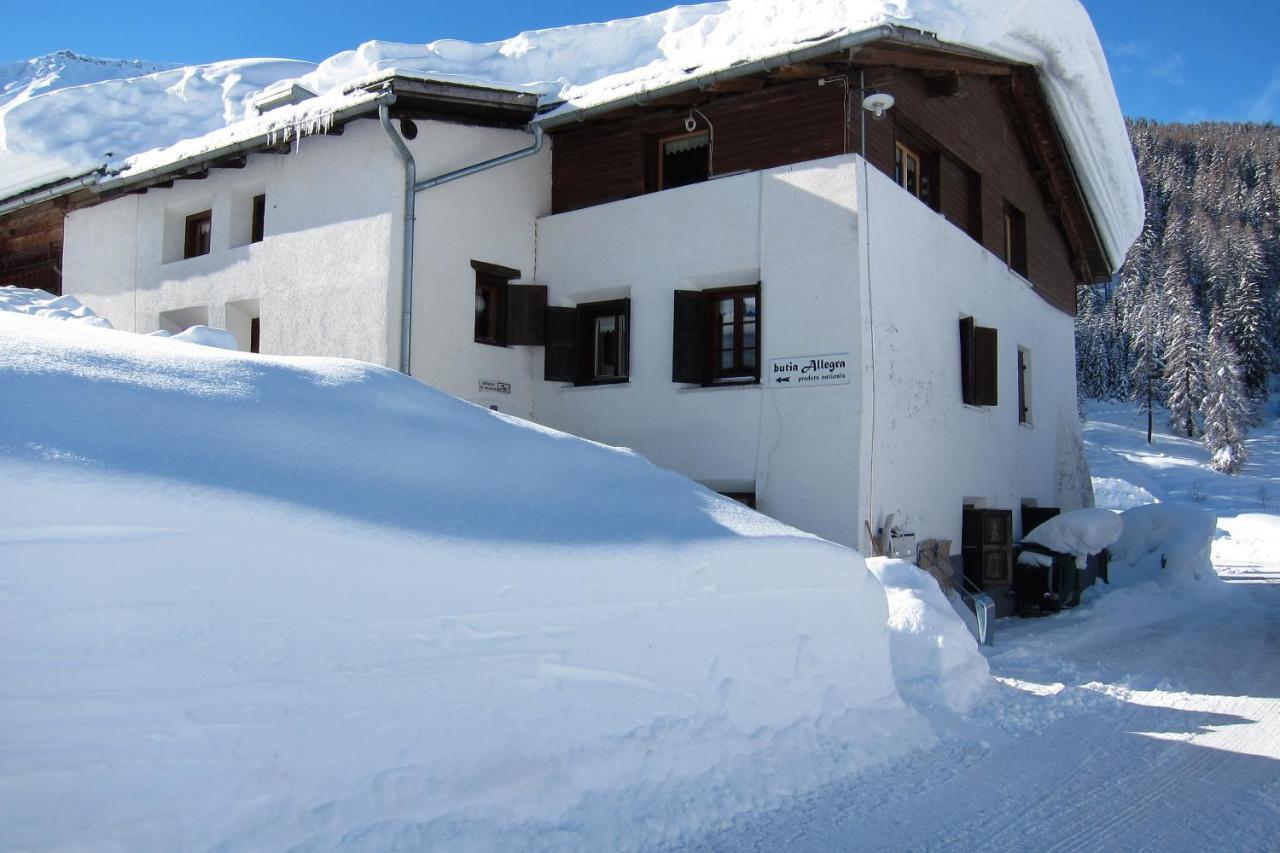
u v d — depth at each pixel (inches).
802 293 398.0
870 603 229.9
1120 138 619.2
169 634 124.0
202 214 532.4
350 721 137.4
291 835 126.6
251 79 719.7
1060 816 182.4
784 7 455.8
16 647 112.9
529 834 146.4
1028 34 485.4
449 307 444.8
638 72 443.5
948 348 468.4
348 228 438.9
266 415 172.9
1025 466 579.5
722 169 435.5
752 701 193.6
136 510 126.7
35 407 138.9
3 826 107.5
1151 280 3932.1
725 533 206.8
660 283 441.4
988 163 543.2
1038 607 515.8
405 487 172.4
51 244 604.1
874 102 390.3
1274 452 2994.6
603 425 453.1
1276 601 604.4
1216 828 178.5
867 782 194.5
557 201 493.4
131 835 114.9
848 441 380.5
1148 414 3294.8
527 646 161.2
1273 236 4296.3
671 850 154.3
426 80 422.9
